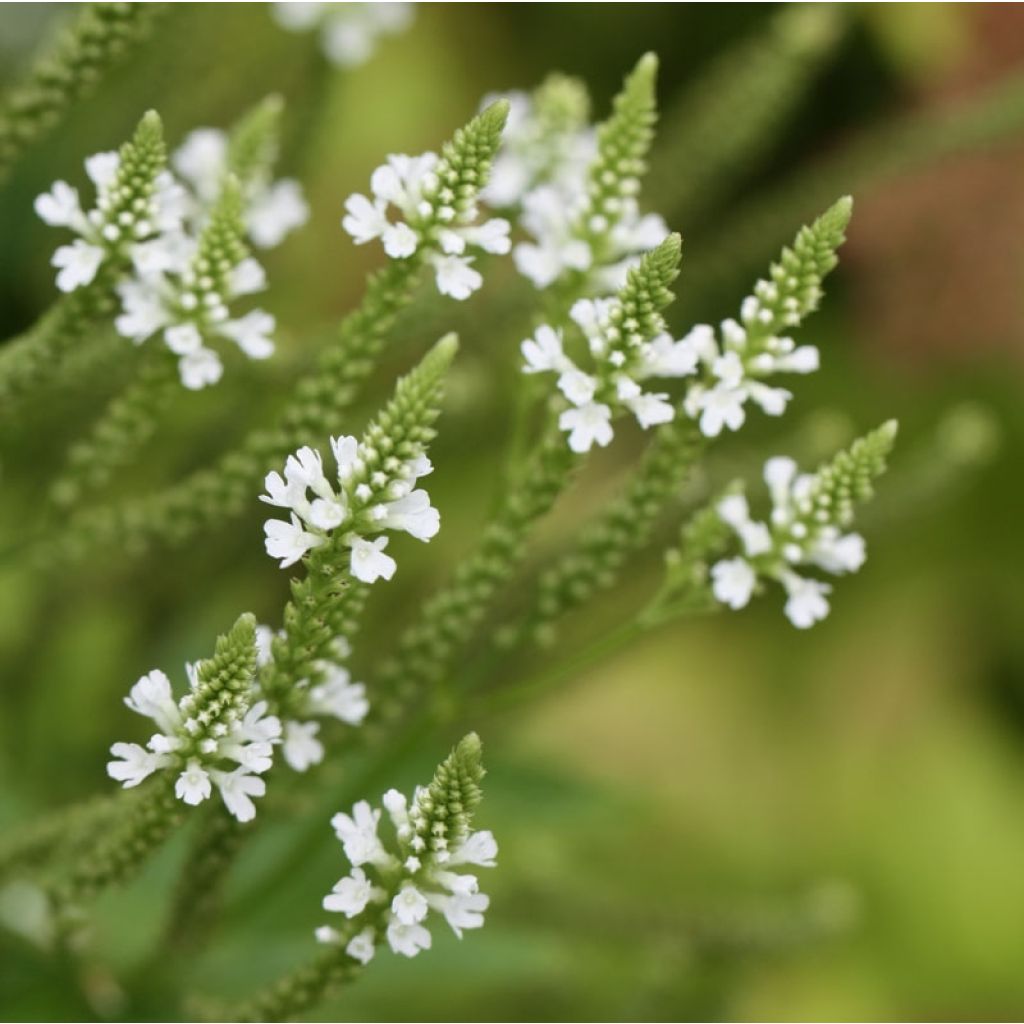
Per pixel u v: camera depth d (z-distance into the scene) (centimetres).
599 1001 63
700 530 44
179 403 58
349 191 73
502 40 78
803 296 43
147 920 49
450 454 56
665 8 76
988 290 78
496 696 45
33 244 58
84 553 46
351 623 41
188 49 52
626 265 45
